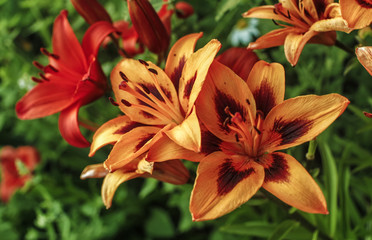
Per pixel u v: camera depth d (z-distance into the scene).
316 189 0.43
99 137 0.50
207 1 0.81
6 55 0.99
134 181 1.03
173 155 0.46
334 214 0.62
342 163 0.62
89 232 0.92
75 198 0.94
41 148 1.08
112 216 0.98
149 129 0.49
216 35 0.69
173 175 0.52
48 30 1.05
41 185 0.94
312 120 0.46
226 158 0.47
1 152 1.08
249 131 0.49
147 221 1.03
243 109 0.49
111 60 0.80
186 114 0.49
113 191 0.49
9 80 0.98
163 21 0.62
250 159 0.48
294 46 0.49
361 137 0.81
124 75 0.50
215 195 0.44
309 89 0.81
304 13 0.51
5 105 1.00
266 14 0.53
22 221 1.07
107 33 0.56
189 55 0.50
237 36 0.84
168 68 0.51
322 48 0.79
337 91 0.81
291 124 0.47
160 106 0.50
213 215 0.43
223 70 0.48
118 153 0.47
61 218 0.93
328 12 0.50
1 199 1.09
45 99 0.58
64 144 0.98
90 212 0.93
